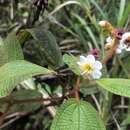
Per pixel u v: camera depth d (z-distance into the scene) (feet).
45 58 1.58
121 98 2.65
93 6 2.87
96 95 2.57
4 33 2.82
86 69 1.32
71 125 1.16
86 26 2.78
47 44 1.58
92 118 1.17
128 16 2.60
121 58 2.66
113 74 2.62
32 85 2.16
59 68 1.58
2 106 1.45
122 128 2.41
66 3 2.71
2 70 1.20
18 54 1.47
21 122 2.73
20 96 1.63
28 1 2.61
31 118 2.76
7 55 1.47
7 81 1.16
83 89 1.48
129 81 1.22
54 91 2.05
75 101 1.21
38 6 2.01
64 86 1.58
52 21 2.78
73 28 2.96
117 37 1.38
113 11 2.88
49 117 2.76
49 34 1.60
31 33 1.60
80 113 1.18
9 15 2.92
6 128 2.65
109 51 1.42
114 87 1.19
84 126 1.16
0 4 2.97
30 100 1.39
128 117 2.42
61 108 1.19
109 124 2.31
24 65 1.19
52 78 2.01
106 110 2.35
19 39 1.74
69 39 2.92
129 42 1.38
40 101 1.40
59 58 1.57
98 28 2.62
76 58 1.41
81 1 2.74
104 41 2.61
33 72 1.16
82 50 2.82
